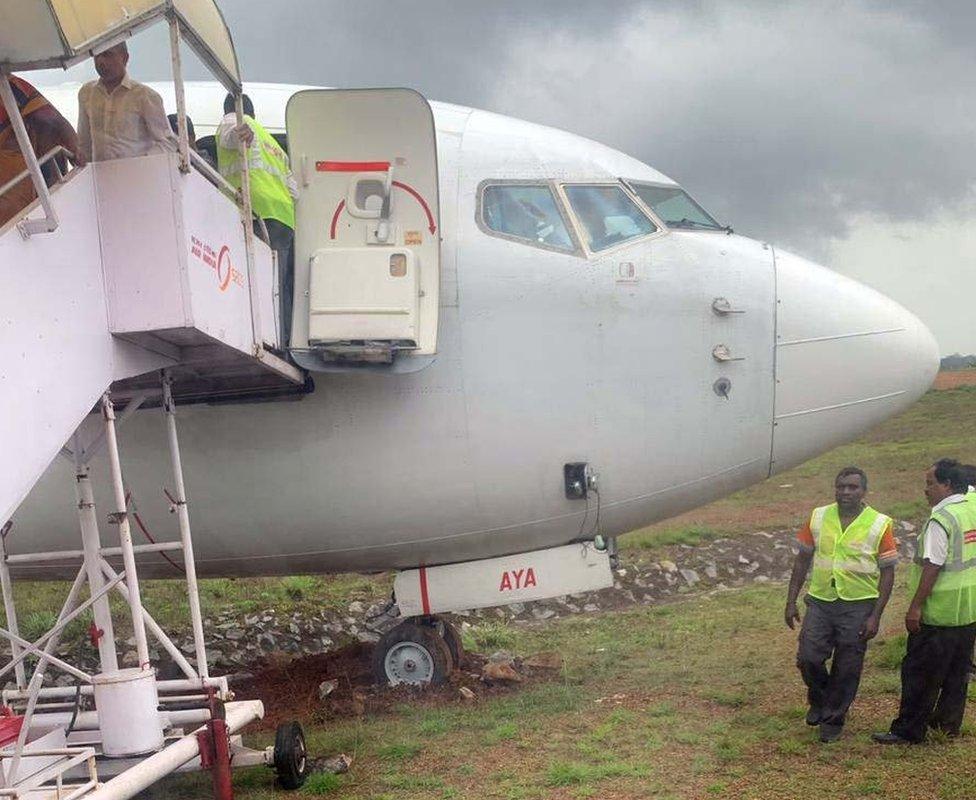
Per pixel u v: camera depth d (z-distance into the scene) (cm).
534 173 954
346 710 927
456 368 912
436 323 842
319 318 825
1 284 526
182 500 713
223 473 933
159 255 611
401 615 987
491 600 980
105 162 613
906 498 2194
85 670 1252
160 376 735
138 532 959
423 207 843
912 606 723
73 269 583
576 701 902
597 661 1065
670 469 943
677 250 950
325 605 1491
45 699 870
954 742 741
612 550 1020
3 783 581
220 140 795
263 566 998
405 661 970
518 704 898
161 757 637
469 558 990
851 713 818
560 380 921
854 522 750
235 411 923
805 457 971
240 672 1179
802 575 791
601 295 927
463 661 1024
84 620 1385
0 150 664
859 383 955
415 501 935
